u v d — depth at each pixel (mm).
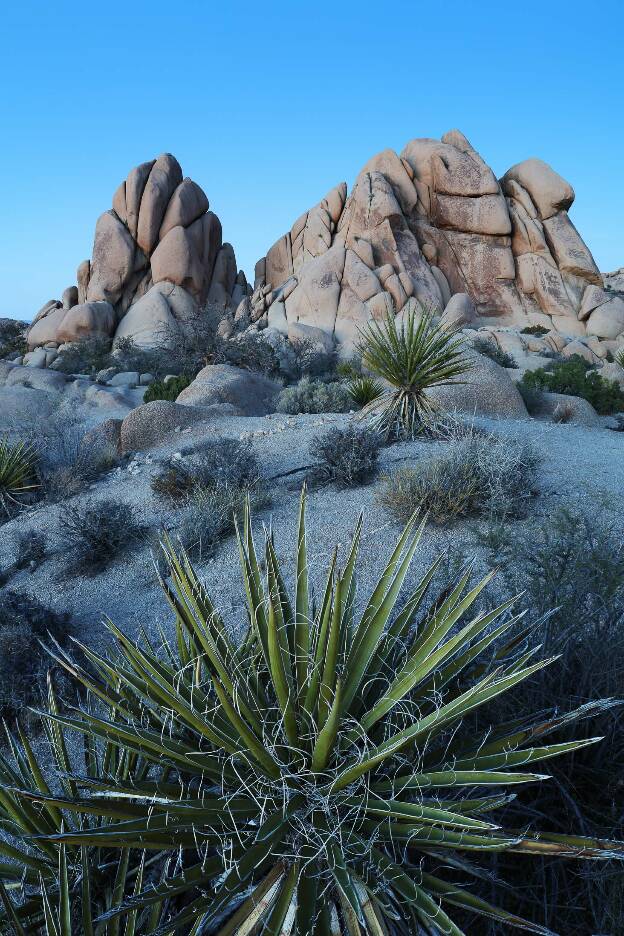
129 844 1822
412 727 2025
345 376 26266
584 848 1793
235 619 4949
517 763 2010
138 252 38938
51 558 8039
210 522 7387
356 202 40469
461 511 6461
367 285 36844
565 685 2836
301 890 1835
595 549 3604
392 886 1842
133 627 6070
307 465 9242
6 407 20203
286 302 38375
